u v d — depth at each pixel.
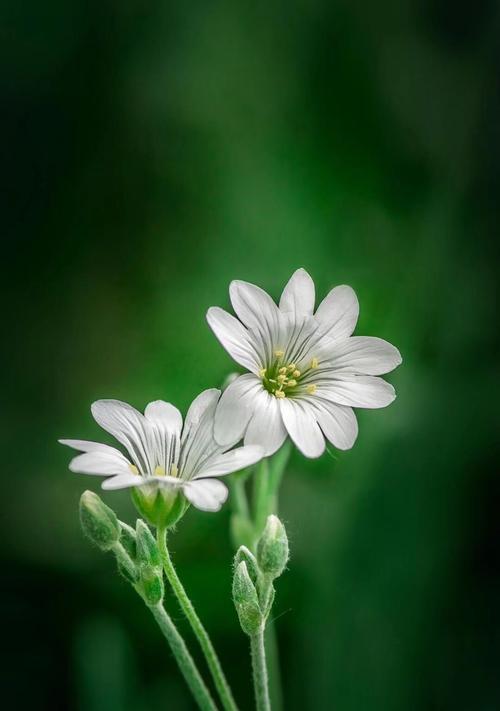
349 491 0.26
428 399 0.26
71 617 0.26
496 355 0.27
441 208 0.28
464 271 0.27
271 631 0.24
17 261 0.28
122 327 0.28
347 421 0.22
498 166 0.28
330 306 0.23
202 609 0.26
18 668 0.25
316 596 0.25
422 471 0.25
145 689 0.25
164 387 0.28
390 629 0.25
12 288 0.28
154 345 0.28
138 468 0.22
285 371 0.23
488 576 0.25
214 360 0.28
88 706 0.24
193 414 0.22
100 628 0.24
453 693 0.25
